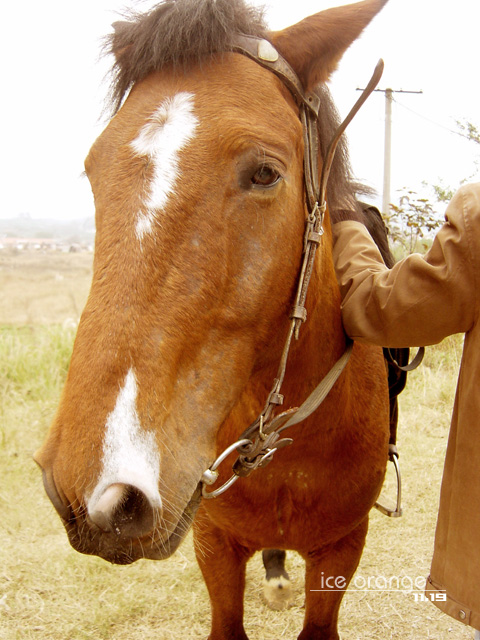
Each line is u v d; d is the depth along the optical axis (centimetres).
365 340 166
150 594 294
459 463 151
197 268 125
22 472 400
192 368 128
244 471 149
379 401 204
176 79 138
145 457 113
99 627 272
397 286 154
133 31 146
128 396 114
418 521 349
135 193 124
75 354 119
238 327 135
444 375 543
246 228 132
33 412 481
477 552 146
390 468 407
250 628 276
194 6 138
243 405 176
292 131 142
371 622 274
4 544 332
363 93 147
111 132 135
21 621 277
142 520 114
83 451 112
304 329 158
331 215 190
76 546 121
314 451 183
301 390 174
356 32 152
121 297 119
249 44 148
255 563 329
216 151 128
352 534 211
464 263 145
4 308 1292
